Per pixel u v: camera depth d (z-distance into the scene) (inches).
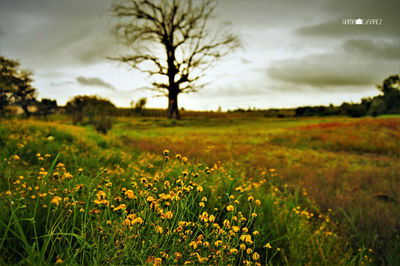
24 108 1043.3
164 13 1716.3
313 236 110.7
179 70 1845.5
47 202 72.5
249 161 314.0
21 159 167.3
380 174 268.4
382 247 124.6
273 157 393.4
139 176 135.7
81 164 179.0
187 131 1034.7
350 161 386.3
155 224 58.2
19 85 1023.0
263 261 86.5
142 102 2429.9
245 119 2054.6
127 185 104.0
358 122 900.6
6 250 55.5
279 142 617.6
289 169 271.0
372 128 754.2
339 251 111.7
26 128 304.7
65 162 180.1
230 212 72.9
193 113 2741.1
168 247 56.3
